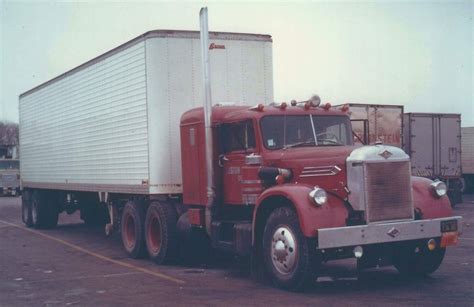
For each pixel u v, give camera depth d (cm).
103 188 1372
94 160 1419
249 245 921
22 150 2036
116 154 1294
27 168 1966
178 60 1160
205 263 1152
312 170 870
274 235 852
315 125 969
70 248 1406
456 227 879
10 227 1980
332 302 764
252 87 1226
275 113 952
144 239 1204
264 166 927
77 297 846
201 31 1028
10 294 879
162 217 1125
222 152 1023
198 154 1062
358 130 1398
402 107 2177
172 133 1152
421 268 920
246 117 959
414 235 840
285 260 832
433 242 859
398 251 902
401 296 793
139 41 1171
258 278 941
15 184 4144
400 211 837
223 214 1030
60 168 1664
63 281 977
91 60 1422
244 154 967
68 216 2398
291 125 956
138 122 1182
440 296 789
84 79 1473
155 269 1085
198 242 1126
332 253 820
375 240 812
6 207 3077
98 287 918
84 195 1755
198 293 851
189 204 1095
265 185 924
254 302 778
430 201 888
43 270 1095
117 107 1281
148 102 1144
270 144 938
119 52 1265
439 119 2388
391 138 2161
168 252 1119
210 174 1013
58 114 1670
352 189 825
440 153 2391
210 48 1177
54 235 1697
